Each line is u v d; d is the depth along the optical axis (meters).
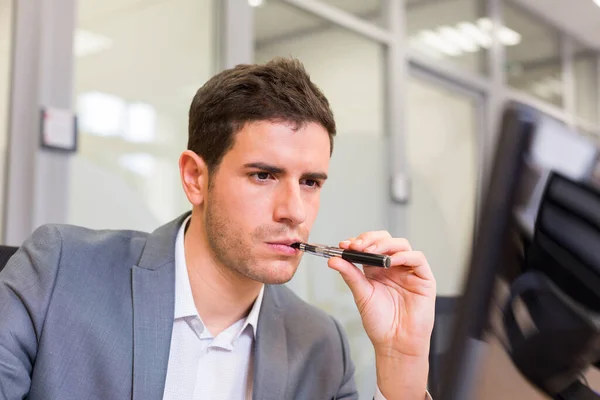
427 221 3.39
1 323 0.88
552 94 4.68
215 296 0.99
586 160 0.41
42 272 0.93
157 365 0.92
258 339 1.02
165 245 1.02
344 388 1.11
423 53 3.52
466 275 0.43
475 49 3.95
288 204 0.90
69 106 1.98
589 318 0.41
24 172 1.88
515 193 0.41
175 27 2.32
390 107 3.21
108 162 2.08
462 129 3.78
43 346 0.89
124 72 2.15
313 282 2.61
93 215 2.03
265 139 0.89
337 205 2.88
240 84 0.92
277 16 2.71
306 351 1.06
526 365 0.42
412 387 0.94
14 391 0.86
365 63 3.12
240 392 1.00
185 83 2.34
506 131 0.41
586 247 0.41
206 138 0.96
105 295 0.95
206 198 0.96
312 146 0.91
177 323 0.98
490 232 0.42
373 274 1.01
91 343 0.91
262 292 1.08
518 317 0.42
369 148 3.08
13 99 1.87
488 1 4.05
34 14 1.91
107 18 2.10
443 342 0.44
